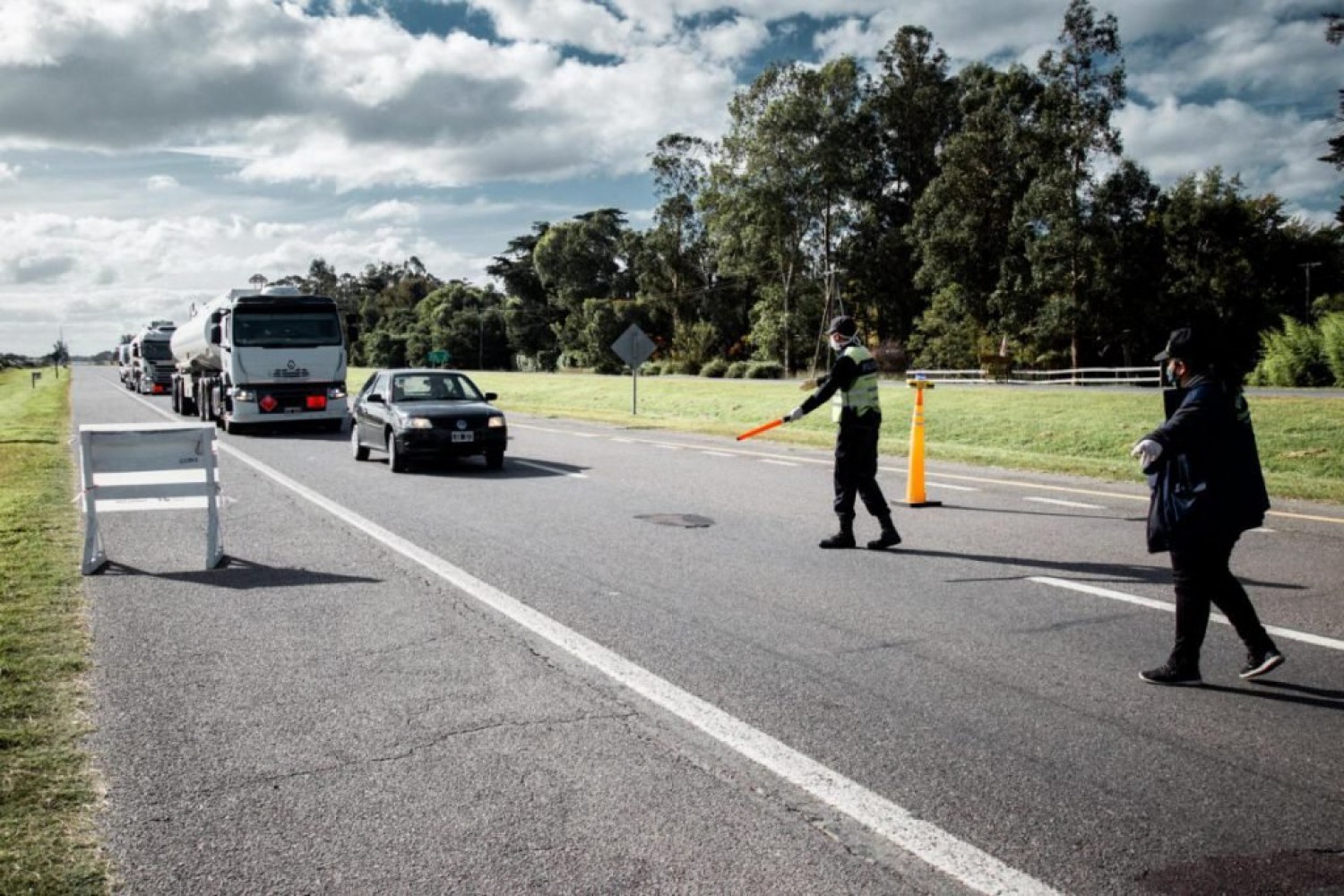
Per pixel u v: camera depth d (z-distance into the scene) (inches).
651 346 1139.9
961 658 214.2
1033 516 405.7
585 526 387.9
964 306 2474.2
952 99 2987.2
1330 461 573.9
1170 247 2496.3
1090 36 2150.6
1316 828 136.3
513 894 119.7
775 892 120.0
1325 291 2679.6
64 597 271.1
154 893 119.6
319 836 134.3
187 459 309.7
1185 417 189.2
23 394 1939.0
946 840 133.0
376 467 618.5
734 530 377.1
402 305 6678.2
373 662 212.2
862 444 335.6
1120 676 201.8
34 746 164.7
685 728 173.6
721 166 2881.4
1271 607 255.0
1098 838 133.6
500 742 167.3
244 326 911.0
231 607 261.0
